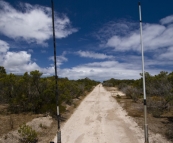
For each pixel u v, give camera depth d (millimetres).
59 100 15391
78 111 17688
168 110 15625
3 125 11164
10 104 15344
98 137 9930
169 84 16906
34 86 15828
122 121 13375
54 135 10219
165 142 8703
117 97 29297
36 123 11844
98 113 16625
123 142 9062
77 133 10703
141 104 19875
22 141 8945
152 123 12102
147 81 21516
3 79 15773
